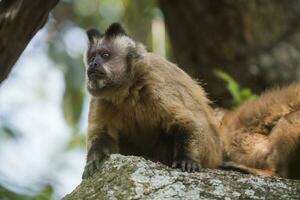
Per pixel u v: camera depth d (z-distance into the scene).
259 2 17.27
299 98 13.91
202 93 12.41
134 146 12.16
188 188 9.35
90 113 11.98
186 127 11.28
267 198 9.30
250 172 12.59
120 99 11.62
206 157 11.55
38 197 13.62
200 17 17.17
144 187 9.29
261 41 17.17
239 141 13.83
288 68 16.95
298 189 9.59
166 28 18.11
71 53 22.17
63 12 24.08
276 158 13.11
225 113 14.72
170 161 11.84
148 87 11.53
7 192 13.12
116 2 24.62
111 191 9.34
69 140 21.61
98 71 11.69
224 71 17.20
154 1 22.48
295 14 17.52
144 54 11.80
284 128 13.09
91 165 11.07
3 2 10.97
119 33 12.26
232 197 9.25
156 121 11.61
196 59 17.52
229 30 17.09
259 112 14.04
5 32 10.85
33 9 10.80
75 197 9.55
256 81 17.05
